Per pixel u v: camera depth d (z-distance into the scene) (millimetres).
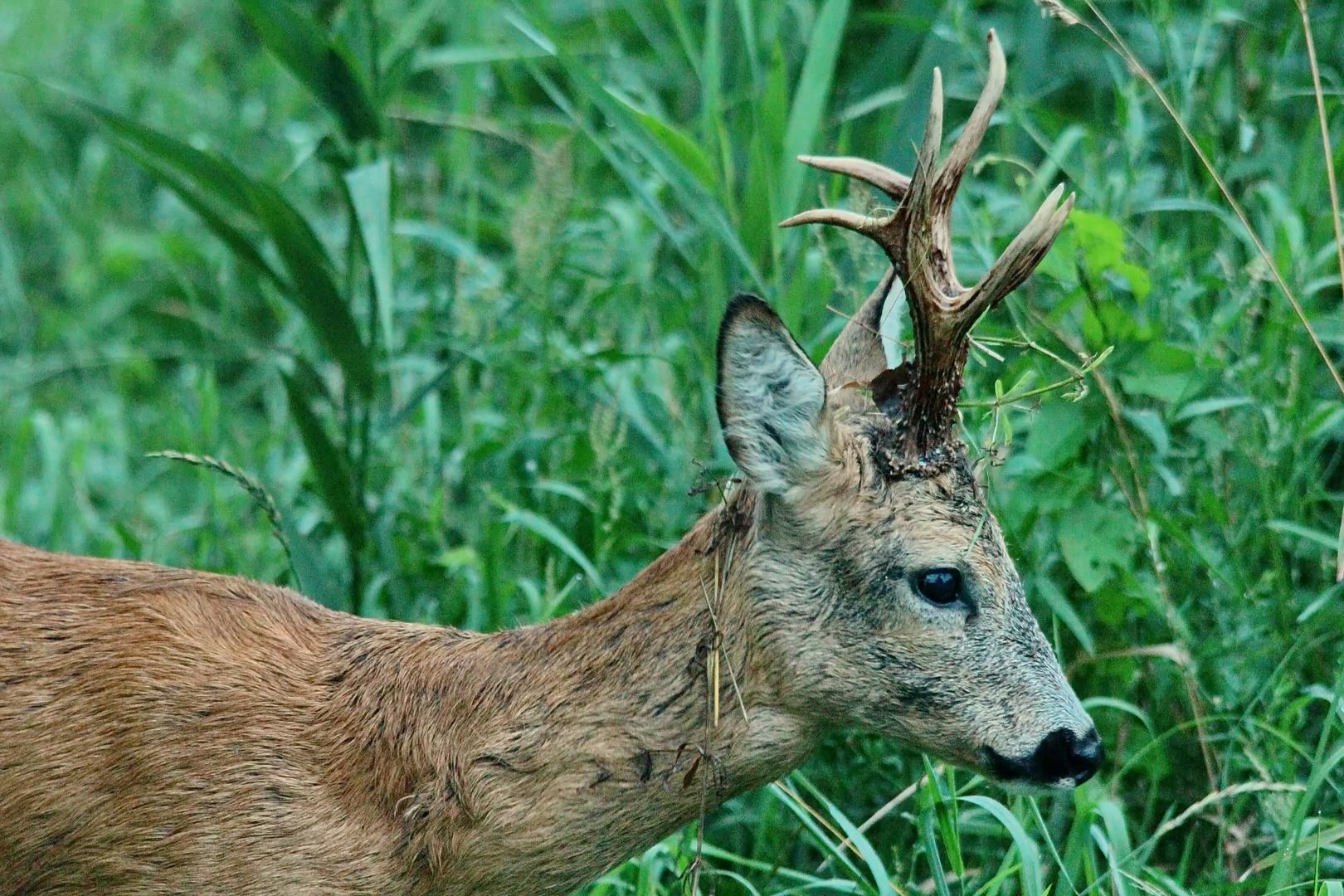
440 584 11336
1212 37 13164
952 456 7898
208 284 16453
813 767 10102
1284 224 11172
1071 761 7797
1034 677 7840
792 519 7828
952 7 12391
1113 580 10078
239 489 12719
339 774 8008
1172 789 10109
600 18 15656
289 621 8477
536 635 8148
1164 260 10898
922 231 7543
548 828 7953
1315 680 10273
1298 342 10906
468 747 7973
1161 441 10148
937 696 7848
